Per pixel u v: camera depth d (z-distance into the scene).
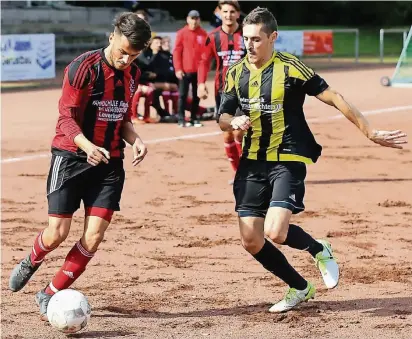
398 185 23.80
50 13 71.06
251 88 12.36
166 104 38.84
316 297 13.82
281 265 12.73
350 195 22.53
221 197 22.66
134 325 12.39
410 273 15.41
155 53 38.34
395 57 78.50
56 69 63.06
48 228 12.33
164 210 21.16
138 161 12.20
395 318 12.52
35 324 12.52
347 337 11.62
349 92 48.31
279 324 12.34
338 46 87.44
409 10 106.75
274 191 12.32
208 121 38.78
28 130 35.38
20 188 24.03
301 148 12.48
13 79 54.28
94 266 16.20
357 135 33.06
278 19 105.38
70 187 12.21
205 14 92.44
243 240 12.71
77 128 11.73
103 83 11.92
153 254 17.11
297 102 12.45
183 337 11.75
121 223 19.80
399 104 42.25
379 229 18.94
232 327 12.22
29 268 12.68
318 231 18.77
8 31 65.62
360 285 14.60
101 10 74.19
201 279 15.27
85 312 11.79
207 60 25.19
